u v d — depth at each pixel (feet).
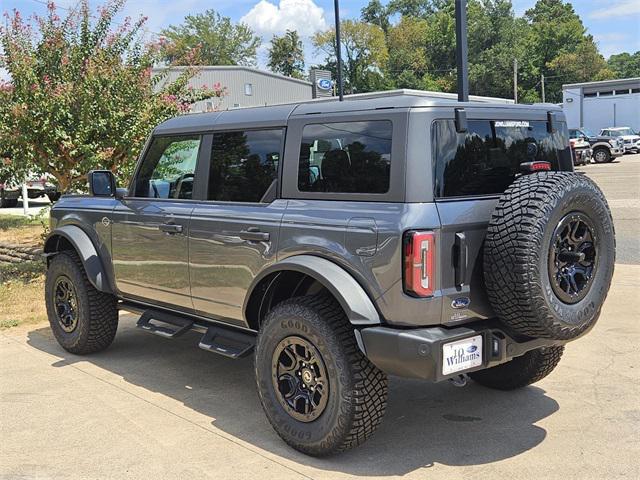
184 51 35.29
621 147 111.96
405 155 10.90
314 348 11.56
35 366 17.89
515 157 12.60
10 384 16.35
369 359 11.01
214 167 14.66
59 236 19.21
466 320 11.23
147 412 14.40
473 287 11.10
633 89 146.30
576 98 151.64
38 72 30.86
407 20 285.02
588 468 11.34
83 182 31.53
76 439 12.98
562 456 11.84
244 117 14.23
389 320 10.93
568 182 10.93
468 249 11.00
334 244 11.52
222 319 14.60
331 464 11.71
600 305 11.58
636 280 26.32
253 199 13.57
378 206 11.13
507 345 11.44
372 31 257.75
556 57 283.18
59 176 31.45
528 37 288.10
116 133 30.25
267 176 13.37
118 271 17.26
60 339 19.03
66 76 30.53
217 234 13.91
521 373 14.66
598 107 148.05
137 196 16.89
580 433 12.83
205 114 15.48
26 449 12.54
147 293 16.51
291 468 11.58
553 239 10.61
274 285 13.14
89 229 18.10
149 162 16.62
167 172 15.99
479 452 12.11
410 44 281.54
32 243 35.65
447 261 10.78
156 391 15.78
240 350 13.74
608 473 11.15
